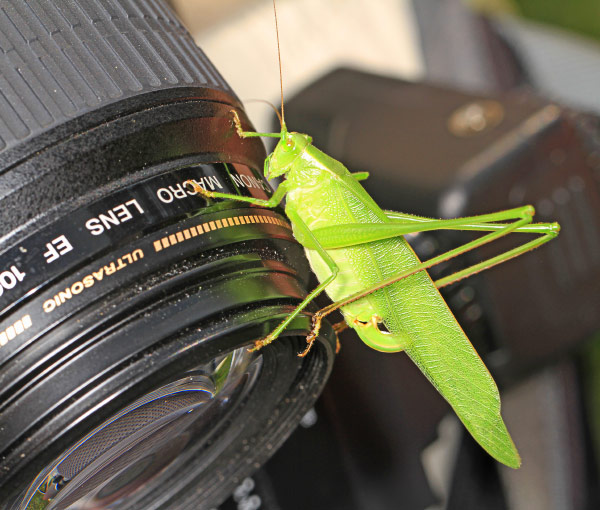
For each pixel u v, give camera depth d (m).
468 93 0.25
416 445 0.23
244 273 0.17
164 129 0.17
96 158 0.17
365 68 0.28
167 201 0.17
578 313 0.24
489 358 0.23
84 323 0.16
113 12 0.18
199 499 0.20
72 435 0.16
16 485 0.16
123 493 0.19
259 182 0.18
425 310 0.18
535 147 0.23
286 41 0.32
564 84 0.33
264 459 0.19
